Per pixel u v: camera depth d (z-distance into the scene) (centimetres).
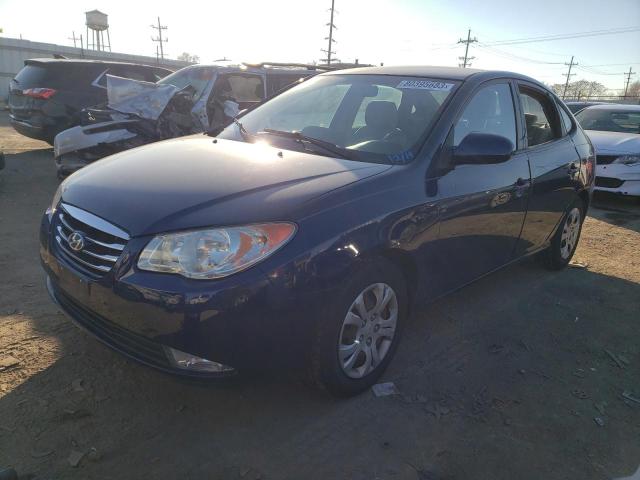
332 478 222
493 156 297
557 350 345
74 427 241
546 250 479
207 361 222
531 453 246
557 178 417
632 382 313
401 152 296
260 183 247
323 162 280
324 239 233
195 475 218
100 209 241
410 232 273
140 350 231
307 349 243
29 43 2827
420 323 371
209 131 380
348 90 365
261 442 240
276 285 220
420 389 290
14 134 1343
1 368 279
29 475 211
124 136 642
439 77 349
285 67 819
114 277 224
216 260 215
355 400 275
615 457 248
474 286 445
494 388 296
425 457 238
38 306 354
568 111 469
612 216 749
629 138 838
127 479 214
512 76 386
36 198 663
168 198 236
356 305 260
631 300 436
